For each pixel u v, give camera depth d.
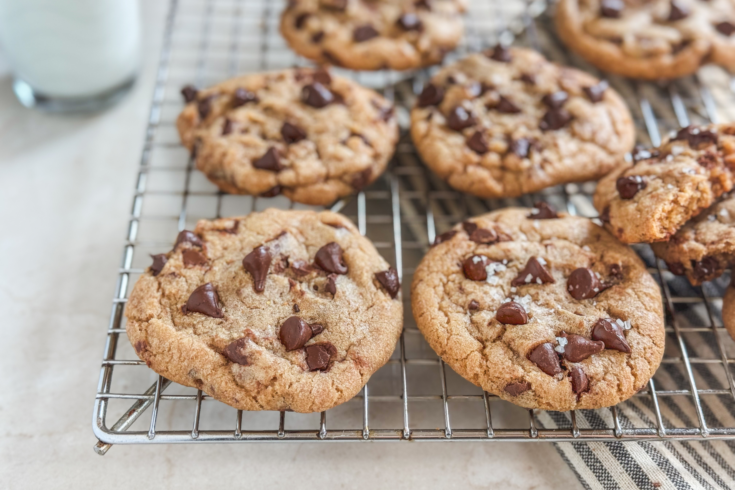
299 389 0.30
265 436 0.30
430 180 0.38
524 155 0.36
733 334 0.32
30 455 0.32
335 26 0.40
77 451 0.32
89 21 0.37
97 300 0.36
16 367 0.34
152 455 0.32
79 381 0.34
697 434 0.30
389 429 0.31
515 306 0.31
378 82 0.42
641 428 0.31
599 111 0.37
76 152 0.39
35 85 0.39
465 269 0.33
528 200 0.38
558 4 0.42
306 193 0.35
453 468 0.32
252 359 0.30
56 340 0.35
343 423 0.33
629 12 0.41
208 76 0.42
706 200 0.32
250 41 0.43
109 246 0.37
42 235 0.37
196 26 0.44
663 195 0.32
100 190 0.39
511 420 0.33
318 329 0.31
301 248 0.33
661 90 0.41
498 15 0.43
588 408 0.30
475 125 0.37
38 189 0.38
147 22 0.44
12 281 0.36
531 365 0.31
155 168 0.36
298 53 0.40
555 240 0.33
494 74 0.38
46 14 0.36
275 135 0.36
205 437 0.30
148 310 0.31
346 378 0.30
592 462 0.31
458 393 0.33
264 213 0.34
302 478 0.32
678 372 0.33
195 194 0.36
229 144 0.36
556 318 0.31
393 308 0.32
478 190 0.36
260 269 0.32
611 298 0.32
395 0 0.41
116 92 0.41
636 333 0.31
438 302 0.32
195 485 0.32
